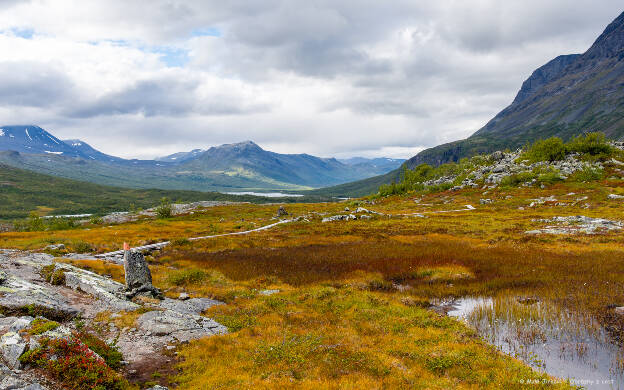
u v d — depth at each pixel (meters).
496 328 20.61
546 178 120.38
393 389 12.74
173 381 13.12
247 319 21.36
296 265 38.28
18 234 70.06
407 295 27.94
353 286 30.53
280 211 108.19
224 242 55.75
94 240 57.97
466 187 143.12
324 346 16.88
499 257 37.53
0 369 10.44
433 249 43.19
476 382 13.72
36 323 13.77
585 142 146.25
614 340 18.20
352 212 93.38
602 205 81.88
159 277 32.78
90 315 18.56
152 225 94.19
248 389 12.20
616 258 34.19
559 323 20.66
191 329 18.55
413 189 169.88
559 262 34.00
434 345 17.62
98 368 11.77
